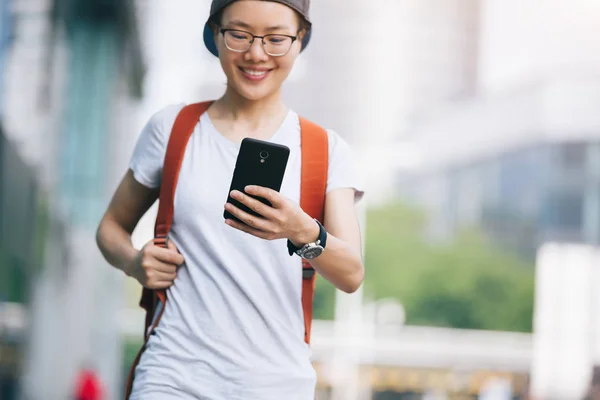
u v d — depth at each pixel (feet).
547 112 147.13
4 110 45.19
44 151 49.34
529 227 177.99
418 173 229.86
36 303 47.67
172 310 8.59
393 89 346.54
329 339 111.24
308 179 8.80
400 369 106.11
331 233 8.77
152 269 8.53
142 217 9.48
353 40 346.13
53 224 47.73
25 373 47.98
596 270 110.32
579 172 143.54
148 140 9.04
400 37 349.82
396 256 177.47
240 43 8.46
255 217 7.82
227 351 8.35
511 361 105.60
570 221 144.05
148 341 8.70
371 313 167.94
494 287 170.81
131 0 49.67
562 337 105.81
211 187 8.61
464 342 129.18
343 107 346.54
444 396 104.83
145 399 8.36
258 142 7.88
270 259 8.52
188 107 9.04
